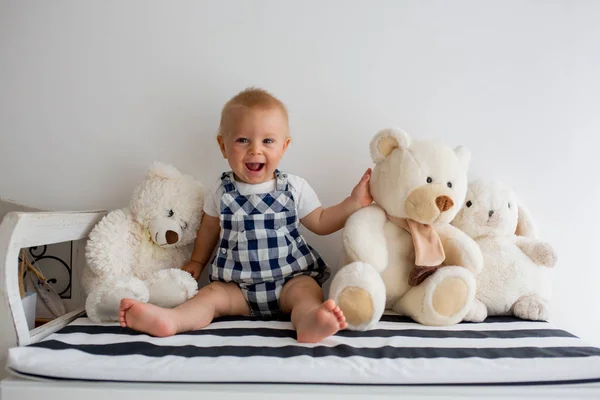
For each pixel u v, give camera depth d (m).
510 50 1.44
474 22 1.44
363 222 1.20
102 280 1.26
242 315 1.26
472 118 1.45
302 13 1.44
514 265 1.24
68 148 1.47
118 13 1.45
